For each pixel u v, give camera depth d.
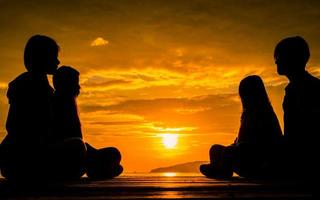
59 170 4.19
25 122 3.96
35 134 3.98
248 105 4.91
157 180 5.05
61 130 4.60
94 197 2.86
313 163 4.29
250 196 2.79
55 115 4.61
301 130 4.35
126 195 3.06
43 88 4.09
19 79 4.07
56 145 4.14
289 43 4.39
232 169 5.03
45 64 4.11
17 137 3.96
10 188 3.36
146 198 2.72
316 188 3.43
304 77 4.45
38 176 3.98
